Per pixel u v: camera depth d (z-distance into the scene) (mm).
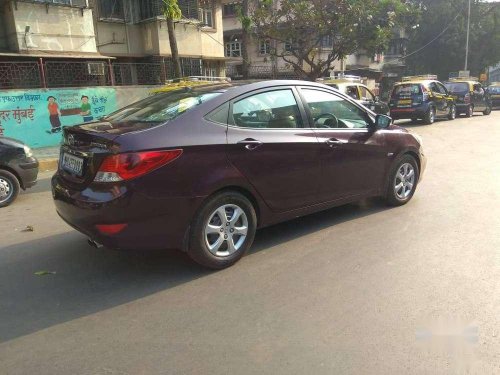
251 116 4309
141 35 19547
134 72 19359
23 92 12789
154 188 3633
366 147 5254
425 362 2762
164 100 4480
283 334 3088
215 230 4027
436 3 41812
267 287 3781
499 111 27125
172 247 3848
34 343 3055
